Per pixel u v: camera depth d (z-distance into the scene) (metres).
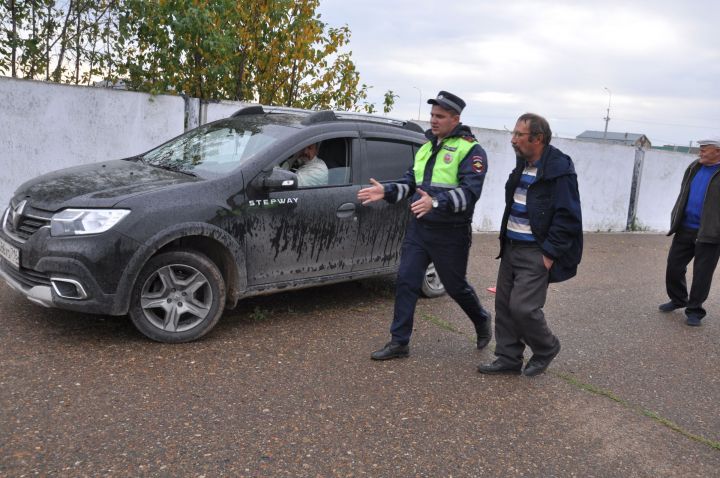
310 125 5.01
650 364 4.91
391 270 5.55
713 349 5.43
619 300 6.96
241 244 4.47
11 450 2.85
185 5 8.23
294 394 3.71
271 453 3.04
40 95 7.00
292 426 3.33
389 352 4.39
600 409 3.95
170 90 8.87
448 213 4.17
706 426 3.86
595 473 3.17
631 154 13.01
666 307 6.57
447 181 4.15
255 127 5.13
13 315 4.55
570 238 3.99
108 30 8.33
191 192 4.24
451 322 5.45
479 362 4.55
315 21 9.66
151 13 8.26
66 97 7.15
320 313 5.32
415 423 3.51
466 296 4.50
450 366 4.43
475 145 4.16
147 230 3.99
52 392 3.44
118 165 4.95
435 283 6.16
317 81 10.10
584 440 3.52
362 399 3.74
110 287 3.92
